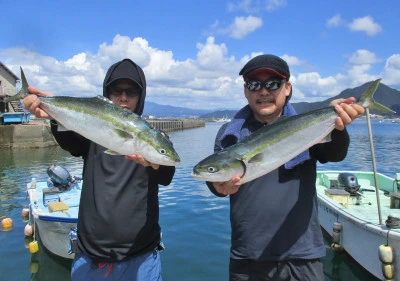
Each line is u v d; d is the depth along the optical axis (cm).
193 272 239
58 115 115
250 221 110
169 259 258
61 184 323
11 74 1333
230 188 107
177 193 466
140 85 130
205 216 361
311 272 106
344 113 100
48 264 252
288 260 107
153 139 114
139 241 116
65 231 244
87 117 113
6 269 244
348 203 289
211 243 288
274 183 111
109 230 112
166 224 336
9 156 866
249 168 107
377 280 220
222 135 125
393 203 274
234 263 114
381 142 1280
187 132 2109
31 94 115
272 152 107
